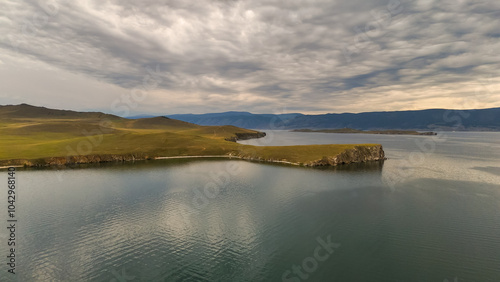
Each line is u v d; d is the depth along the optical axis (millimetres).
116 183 72188
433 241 38844
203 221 45906
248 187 69375
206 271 31000
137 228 42719
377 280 29453
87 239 38531
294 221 46219
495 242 38562
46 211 49781
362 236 40438
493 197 61188
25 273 29875
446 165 108125
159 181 75000
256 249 36375
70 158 102188
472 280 29531
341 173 89250
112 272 30453
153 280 29094
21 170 87062
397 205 55062
